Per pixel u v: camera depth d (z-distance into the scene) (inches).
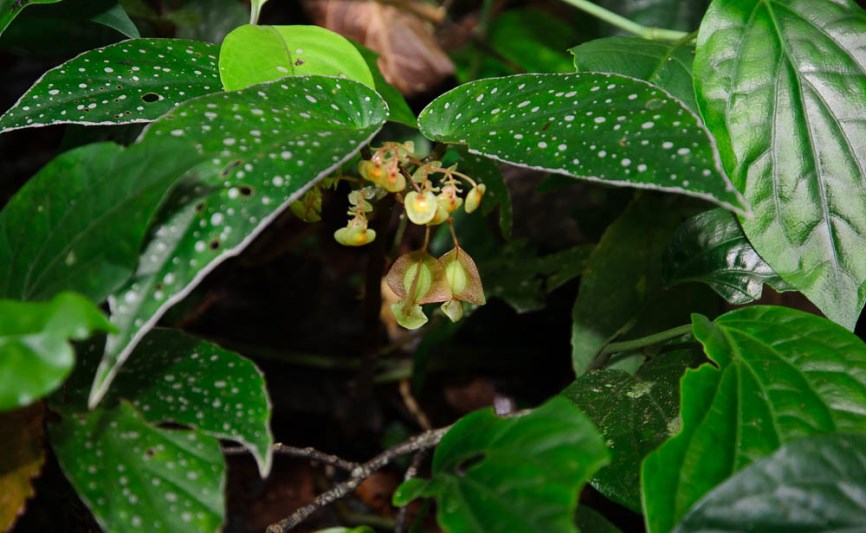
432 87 48.5
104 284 30.5
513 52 52.1
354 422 43.8
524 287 41.8
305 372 46.0
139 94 34.4
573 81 33.1
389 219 36.0
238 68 34.2
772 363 32.9
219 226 30.8
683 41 36.5
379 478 43.5
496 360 45.8
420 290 34.7
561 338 45.7
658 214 39.3
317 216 35.2
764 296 39.1
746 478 31.0
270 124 32.0
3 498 31.7
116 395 32.6
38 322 29.3
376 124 32.9
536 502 30.0
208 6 43.6
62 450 31.9
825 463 31.1
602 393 35.0
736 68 34.9
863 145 34.4
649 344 36.3
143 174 30.6
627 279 39.0
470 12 62.9
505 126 32.9
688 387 32.3
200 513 31.5
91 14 37.2
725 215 36.7
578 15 50.6
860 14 35.2
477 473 30.9
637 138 31.5
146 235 31.0
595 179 31.3
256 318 47.2
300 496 42.9
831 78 34.7
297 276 49.0
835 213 34.3
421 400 45.7
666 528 30.9
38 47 42.1
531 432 31.0
